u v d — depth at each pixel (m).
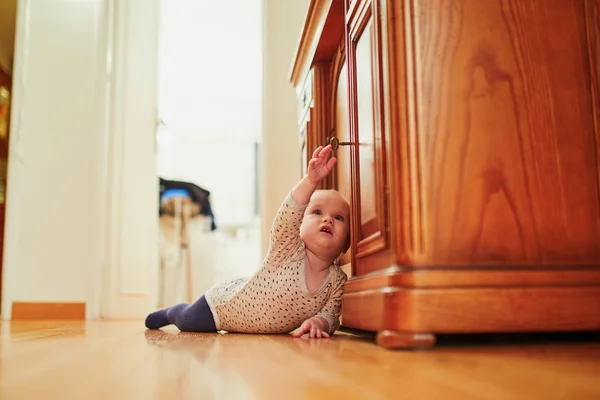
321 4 1.60
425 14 0.99
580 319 0.93
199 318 1.52
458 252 0.94
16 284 2.75
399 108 0.97
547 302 0.93
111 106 2.96
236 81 4.86
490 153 0.97
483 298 0.91
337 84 1.67
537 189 0.98
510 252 0.96
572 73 1.01
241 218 4.96
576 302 0.94
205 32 4.57
